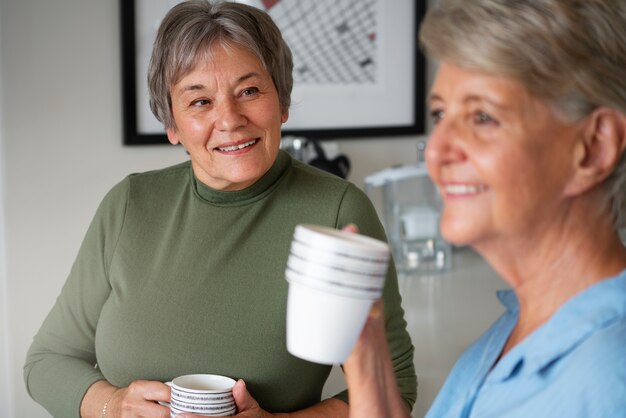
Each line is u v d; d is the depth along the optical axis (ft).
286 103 5.63
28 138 8.98
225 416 5.08
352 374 3.06
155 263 5.65
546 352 2.56
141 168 9.56
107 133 9.34
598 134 2.57
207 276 5.49
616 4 2.51
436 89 2.68
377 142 11.03
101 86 9.27
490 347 3.08
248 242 5.53
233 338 5.39
